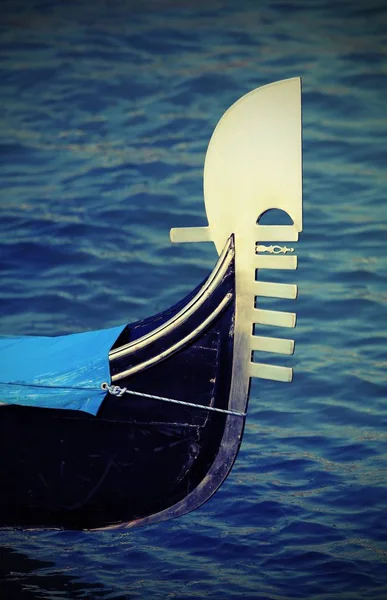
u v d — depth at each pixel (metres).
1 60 38.09
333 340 26.75
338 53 36.91
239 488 20.64
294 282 28.97
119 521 17.67
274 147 16.02
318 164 33.12
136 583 17.41
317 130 34.31
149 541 18.91
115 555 18.42
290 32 38.06
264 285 16.27
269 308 28.05
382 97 35.28
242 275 16.36
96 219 32.19
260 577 17.53
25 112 36.25
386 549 18.30
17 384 16.91
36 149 34.78
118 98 36.34
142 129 35.06
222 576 17.58
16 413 17.36
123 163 34.00
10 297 29.34
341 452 22.06
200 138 34.47
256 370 16.55
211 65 37.00
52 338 17.66
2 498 17.89
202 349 16.69
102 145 34.72
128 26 39.22
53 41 38.81
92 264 30.56
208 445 17.02
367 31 37.72
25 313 28.69
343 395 24.47
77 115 35.94
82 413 17.12
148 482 17.33
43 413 17.27
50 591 17.09
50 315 28.58
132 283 29.70
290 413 23.84
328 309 27.91
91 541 19.00
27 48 38.56
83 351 17.14
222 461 17.08
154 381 16.92
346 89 35.62
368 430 23.02
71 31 39.16
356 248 30.09
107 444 17.22
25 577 17.58
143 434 17.11
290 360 26.03
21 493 17.78
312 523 19.20
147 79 36.84
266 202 16.16
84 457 17.34
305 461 21.72
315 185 32.44
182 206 32.34
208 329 16.59
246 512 19.73
